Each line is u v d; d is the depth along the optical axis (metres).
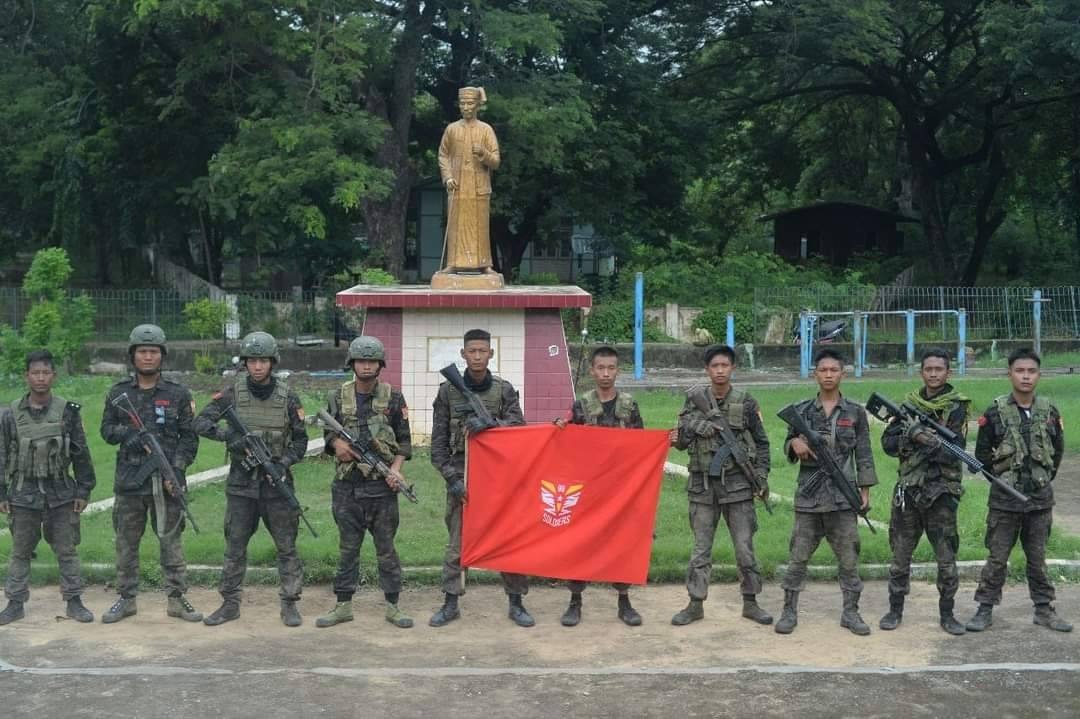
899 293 29.83
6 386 20.97
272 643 7.62
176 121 30.98
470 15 26.08
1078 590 8.98
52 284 22.28
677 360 27.86
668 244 36.88
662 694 6.63
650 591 9.01
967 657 7.33
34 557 8.70
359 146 26.62
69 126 30.48
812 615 8.30
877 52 32.06
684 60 36.75
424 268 39.91
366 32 25.48
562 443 8.08
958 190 42.41
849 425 7.86
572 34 30.56
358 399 8.06
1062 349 29.12
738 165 45.62
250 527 8.05
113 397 8.07
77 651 7.41
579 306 13.58
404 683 6.80
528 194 33.88
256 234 28.09
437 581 9.16
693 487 8.07
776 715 6.31
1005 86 34.62
